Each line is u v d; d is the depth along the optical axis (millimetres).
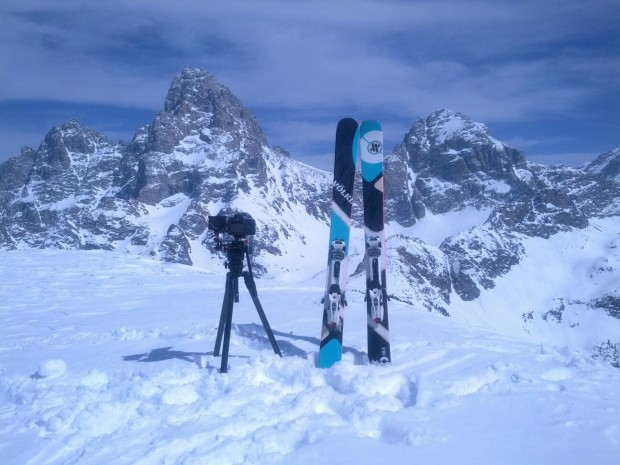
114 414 5082
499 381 6109
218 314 10516
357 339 8039
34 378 6453
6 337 9359
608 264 156500
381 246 6906
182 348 7797
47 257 20984
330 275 6801
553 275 156125
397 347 7492
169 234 173750
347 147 7027
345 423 4949
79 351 8016
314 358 6941
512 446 4473
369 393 5680
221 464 4223
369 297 6816
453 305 129750
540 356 7156
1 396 6035
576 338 131000
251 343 7910
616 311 136125
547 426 4844
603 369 6633
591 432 4727
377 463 4191
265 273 165625
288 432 4676
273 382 6125
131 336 8906
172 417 5043
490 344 7887
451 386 5816
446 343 7711
